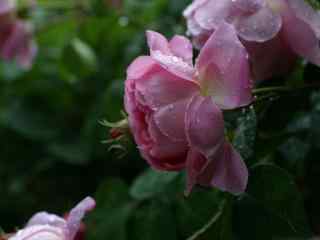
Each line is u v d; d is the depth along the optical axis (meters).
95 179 0.93
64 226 0.51
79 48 0.90
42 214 0.54
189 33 0.52
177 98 0.43
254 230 0.58
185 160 0.44
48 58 1.02
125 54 0.88
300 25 0.47
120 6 0.95
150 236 0.63
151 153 0.44
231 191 0.44
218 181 0.44
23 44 0.88
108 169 0.92
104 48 0.94
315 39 0.47
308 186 0.64
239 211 0.59
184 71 0.43
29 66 0.90
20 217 1.02
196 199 0.59
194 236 0.51
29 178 0.98
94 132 0.87
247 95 0.44
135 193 0.60
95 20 0.91
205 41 0.48
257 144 0.52
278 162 0.59
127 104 0.45
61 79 0.99
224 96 0.44
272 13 0.46
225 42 0.44
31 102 1.00
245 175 0.44
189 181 0.44
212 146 0.43
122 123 0.48
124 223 0.64
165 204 0.62
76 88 0.97
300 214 0.48
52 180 0.97
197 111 0.43
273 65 0.49
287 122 0.54
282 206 0.48
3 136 1.02
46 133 0.98
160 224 0.62
